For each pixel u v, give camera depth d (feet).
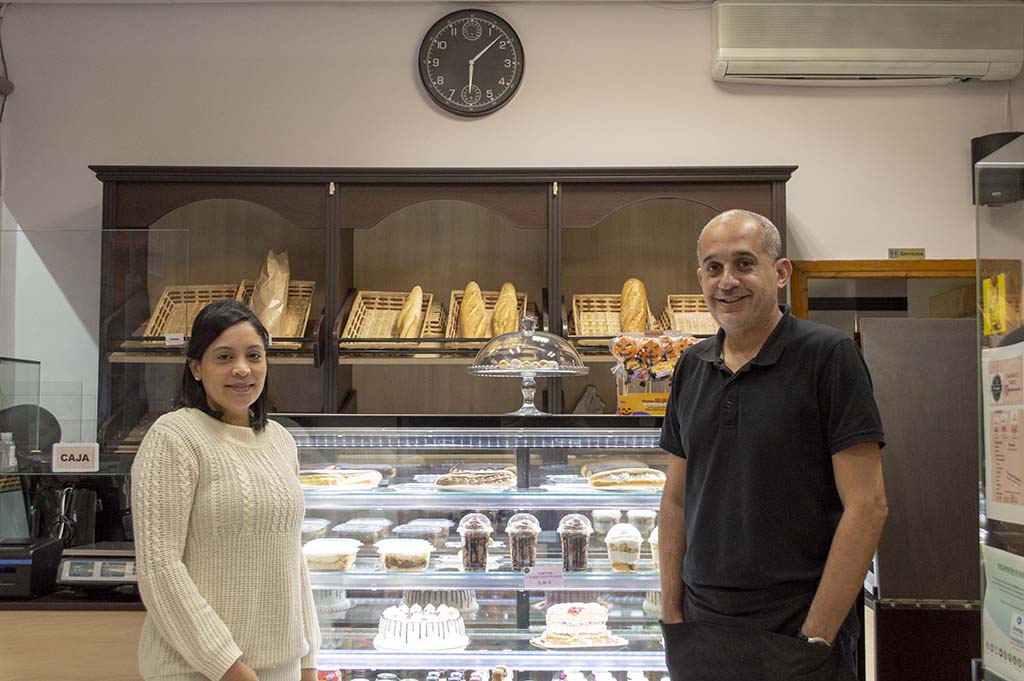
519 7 14.26
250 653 6.67
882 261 14.08
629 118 14.15
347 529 8.93
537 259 14.61
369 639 8.85
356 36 14.20
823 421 6.43
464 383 14.40
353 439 8.59
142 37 14.16
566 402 14.17
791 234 14.12
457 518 9.05
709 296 6.72
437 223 14.65
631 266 14.61
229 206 14.42
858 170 14.20
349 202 12.39
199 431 6.79
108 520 11.31
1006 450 4.57
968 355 8.70
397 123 14.12
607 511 8.94
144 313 9.86
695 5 14.21
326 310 12.46
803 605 6.38
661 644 8.79
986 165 4.71
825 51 13.61
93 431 9.73
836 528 6.42
